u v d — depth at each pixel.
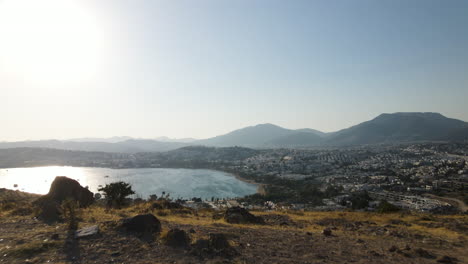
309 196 109.75
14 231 9.88
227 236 10.98
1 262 7.01
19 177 184.75
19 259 7.22
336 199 98.25
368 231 14.91
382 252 10.30
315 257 9.08
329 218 20.28
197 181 172.38
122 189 25.92
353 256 9.54
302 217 20.98
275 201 103.06
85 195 20.75
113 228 10.26
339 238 12.63
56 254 7.69
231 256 8.45
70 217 10.84
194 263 7.67
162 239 9.34
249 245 9.94
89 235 9.27
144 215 10.60
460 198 92.06
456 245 11.84
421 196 100.12
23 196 26.25
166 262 7.63
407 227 16.56
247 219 16.80
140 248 8.55
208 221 15.63
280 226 15.98
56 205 13.02
